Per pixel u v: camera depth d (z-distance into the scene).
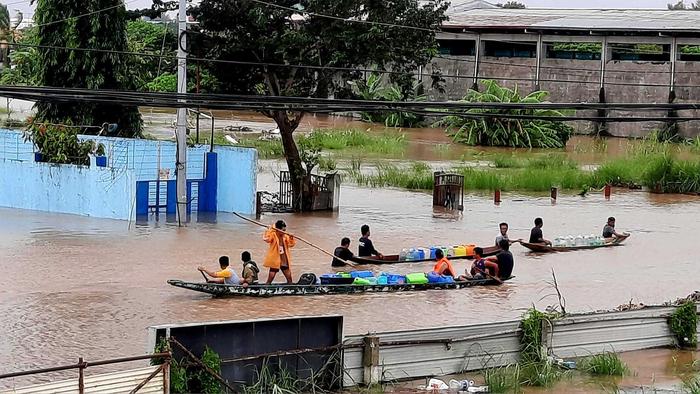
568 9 92.75
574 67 80.62
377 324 24.34
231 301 26.06
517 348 22.27
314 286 27.16
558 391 20.95
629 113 79.50
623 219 43.94
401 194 49.97
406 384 20.72
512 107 21.91
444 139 78.00
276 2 41.16
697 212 46.72
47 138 40.53
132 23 82.88
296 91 42.19
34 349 21.41
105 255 31.58
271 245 27.95
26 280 27.77
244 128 74.12
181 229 36.97
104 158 40.03
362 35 40.12
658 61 80.62
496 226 40.84
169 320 23.89
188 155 41.16
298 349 19.70
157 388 17.36
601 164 60.19
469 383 20.55
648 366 22.97
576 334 23.02
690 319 24.56
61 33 52.28
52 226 36.62
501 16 88.19
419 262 32.84
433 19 41.84
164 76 71.50
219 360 18.55
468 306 26.78
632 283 30.69
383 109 22.45
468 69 84.31
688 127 77.06
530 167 58.78
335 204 43.91
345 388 20.16
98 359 20.77
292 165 43.12
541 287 29.59
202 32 41.03
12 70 71.69
